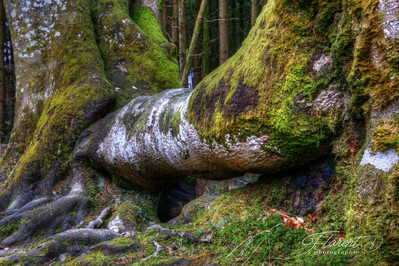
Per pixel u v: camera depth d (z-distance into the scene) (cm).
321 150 234
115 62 646
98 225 372
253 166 270
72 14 612
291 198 256
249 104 245
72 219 397
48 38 609
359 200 183
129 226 356
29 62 606
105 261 231
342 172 215
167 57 687
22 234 360
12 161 569
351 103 196
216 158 296
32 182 481
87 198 426
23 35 609
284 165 256
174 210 500
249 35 281
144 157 394
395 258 158
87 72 552
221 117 265
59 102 528
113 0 702
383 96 174
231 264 197
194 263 211
